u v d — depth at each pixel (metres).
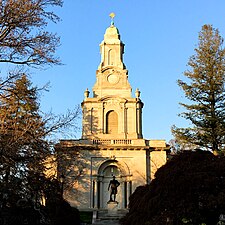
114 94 59.69
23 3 18.75
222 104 40.31
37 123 19.92
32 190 20.61
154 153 54.88
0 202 19.30
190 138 40.41
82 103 58.72
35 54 19.50
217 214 21.33
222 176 22.50
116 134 56.25
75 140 55.16
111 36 64.12
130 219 25.78
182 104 41.25
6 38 19.00
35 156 19.83
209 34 41.94
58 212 31.77
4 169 18.59
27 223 20.72
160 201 22.81
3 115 19.20
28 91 20.27
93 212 50.31
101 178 53.75
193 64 41.53
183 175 22.69
